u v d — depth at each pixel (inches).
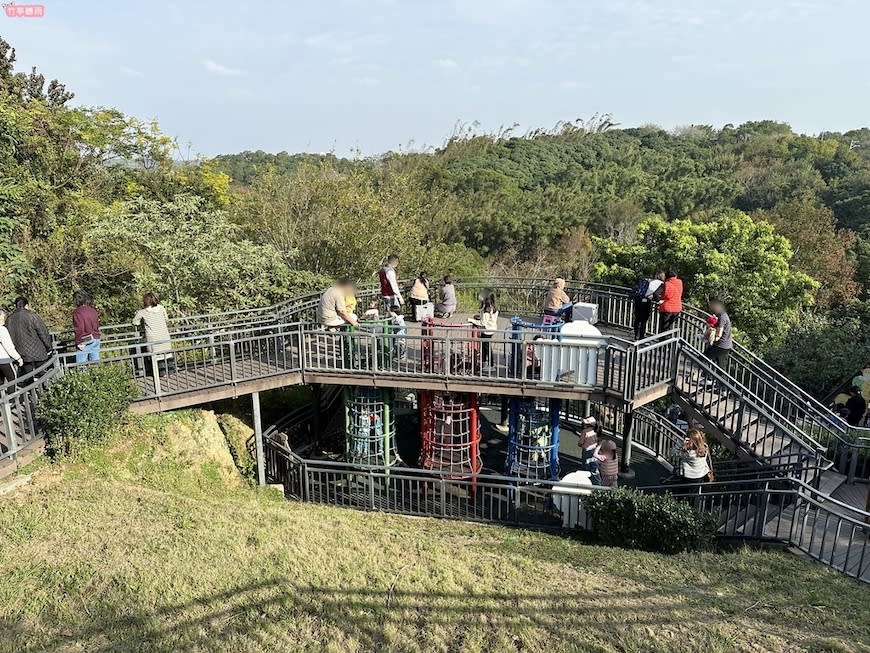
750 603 253.3
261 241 892.6
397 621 231.0
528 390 416.2
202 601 232.2
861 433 443.2
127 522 287.0
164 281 600.7
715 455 514.9
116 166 895.7
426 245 1099.9
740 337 757.9
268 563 262.8
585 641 221.9
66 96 964.0
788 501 375.2
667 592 261.9
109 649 203.0
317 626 225.0
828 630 231.8
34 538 263.7
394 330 462.6
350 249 887.7
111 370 362.0
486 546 333.1
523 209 1784.0
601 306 621.9
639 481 494.3
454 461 476.7
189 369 455.8
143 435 373.4
